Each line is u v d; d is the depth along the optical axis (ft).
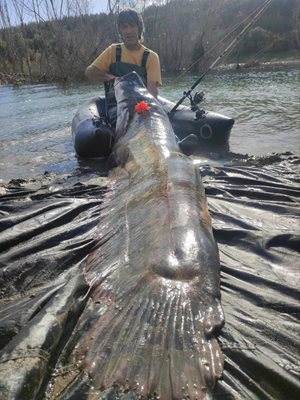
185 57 25.29
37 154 8.73
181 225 3.59
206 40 24.80
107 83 8.68
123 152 6.48
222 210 4.80
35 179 6.87
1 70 26.68
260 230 4.24
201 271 3.10
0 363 2.36
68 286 3.17
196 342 2.52
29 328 2.64
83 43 24.57
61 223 4.56
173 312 2.72
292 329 2.86
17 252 3.90
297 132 9.39
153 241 3.52
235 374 2.42
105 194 5.37
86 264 3.69
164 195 4.23
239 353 2.58
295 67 25.00
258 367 2.49
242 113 11.78
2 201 5.47
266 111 11.87
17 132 10.91
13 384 2.20
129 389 2.23
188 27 25.08
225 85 18.34
